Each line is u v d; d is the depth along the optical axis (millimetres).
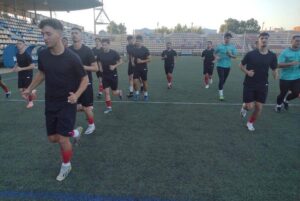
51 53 2787
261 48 4395
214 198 2621
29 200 2576
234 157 3596
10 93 8008
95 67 4449
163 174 3107
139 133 4578
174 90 9102
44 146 3980
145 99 7441
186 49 38312
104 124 5094
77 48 4445
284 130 4754
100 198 2613
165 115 5750
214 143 4117
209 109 6297
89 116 4504
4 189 2766
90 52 4473
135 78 7379
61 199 2594
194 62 23516
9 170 3201
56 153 3721
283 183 2922
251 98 4566
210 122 5238
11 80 11211
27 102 7008
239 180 2979
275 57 4473
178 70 16359
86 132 4523
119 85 10273
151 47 38531
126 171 3182
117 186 2840
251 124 4770
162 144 4070
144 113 5922
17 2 23656
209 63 9445
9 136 4418
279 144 4082
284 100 6258
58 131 2908
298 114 5863
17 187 2809
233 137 4391
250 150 3842
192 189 2783
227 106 6617
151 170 3205
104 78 5883
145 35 38469
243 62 4562
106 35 36750
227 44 7234
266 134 4547
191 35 38750
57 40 2668
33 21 24266
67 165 3051
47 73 2801
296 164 3393
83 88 2891
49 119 2934
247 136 4441
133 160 3488
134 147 3945
